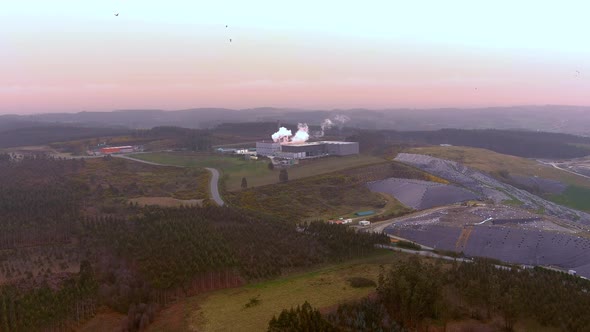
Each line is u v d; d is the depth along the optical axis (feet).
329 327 263.90
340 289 356.59
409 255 460.96
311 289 358.84
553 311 299.99
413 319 291.17
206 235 439.63
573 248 490.08
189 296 356.38
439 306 297.94
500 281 338.75
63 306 327.67
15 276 399.24
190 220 492.95
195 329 297.53
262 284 374.22
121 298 344.28
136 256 411.34
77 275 392.88
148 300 344.69
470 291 323.78
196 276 370.94
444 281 349.82
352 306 311.06
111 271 390.42
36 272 408.05
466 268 376.68
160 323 313.32
